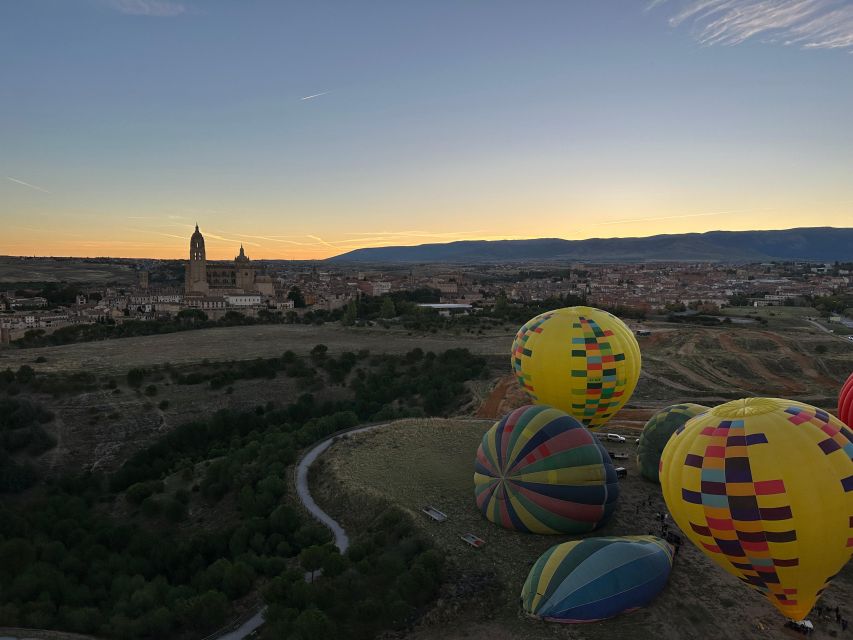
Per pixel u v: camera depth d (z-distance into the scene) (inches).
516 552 1909.4
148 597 2062.0
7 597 2087.8
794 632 1493.6
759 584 1456.7
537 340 2568.9
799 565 1369.3
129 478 3592.5
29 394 4699.8
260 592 1969.7
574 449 1995.6
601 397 2501.2
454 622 1612.9
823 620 1557.6
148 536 2618.1
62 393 4736.7
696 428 1508.4
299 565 2143.2
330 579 1862.7
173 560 2401.6
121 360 5846.5
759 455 1360.7
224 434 4338.1
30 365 5541.3
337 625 1656.0
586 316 2576.3
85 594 2150.6
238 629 1856.5
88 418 4402.1
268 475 2874.0
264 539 2401.6
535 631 1534.2
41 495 3447.3
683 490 1465.3
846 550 1359.5
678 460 1498.5
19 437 3848.4
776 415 1429.6
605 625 1535.4
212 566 2203.5
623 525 2078.0
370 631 1624.0
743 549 1398.9
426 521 2155.5
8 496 3432.6
